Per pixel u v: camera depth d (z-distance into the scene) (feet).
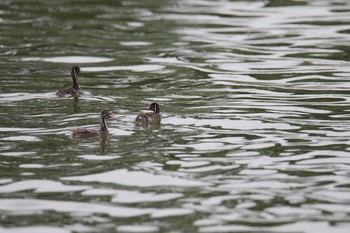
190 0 127.85
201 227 46.88
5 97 74.38
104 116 62.59
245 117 67.87
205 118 67.46
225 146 60.08
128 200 50.55
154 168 55.62
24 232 46.34
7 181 53.36
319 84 79.66
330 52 93.40
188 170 55.36
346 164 56.24
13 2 124.36
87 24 109.50
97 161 56.80
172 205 49.78
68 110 69.97
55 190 52.06
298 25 108.27
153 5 123.24
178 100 73.77
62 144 60.34
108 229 46.62
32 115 68.23
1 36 102.12
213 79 82.07
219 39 100.99
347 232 46.14
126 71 85.87
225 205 49.78
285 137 62.34
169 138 61.77
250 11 118.32
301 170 55.31
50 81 81.35
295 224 47.16
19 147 59.67
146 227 46.88
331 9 118.93
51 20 111.75
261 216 48.26
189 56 92.48
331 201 50.26
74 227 46.91
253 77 82.74
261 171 55.16
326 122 66.33
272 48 95.91
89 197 50.96
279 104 72.23
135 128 64.39
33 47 96.84
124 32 105.09
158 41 100.12
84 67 87.56
